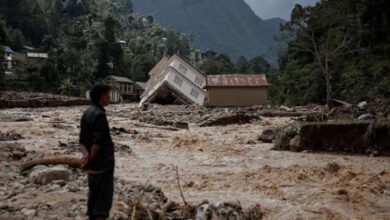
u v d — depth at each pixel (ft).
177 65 237.86
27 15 431.43
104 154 20.83
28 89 284.00
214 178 45.34
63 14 514.68
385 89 163.43
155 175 46.96
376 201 37.11
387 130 62.49
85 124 20.84
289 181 43.80
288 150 67.77
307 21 220.43
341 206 35.14
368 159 59.88
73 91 302.86
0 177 36.19
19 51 384.88
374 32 197.67
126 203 28.78
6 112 141.28
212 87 187.11
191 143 73.97
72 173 37.63
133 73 413.59
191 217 27.84
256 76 195.21
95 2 636.07
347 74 183.42
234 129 98.84
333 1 227.20
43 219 24.41
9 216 24.94
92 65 370.73
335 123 65.92
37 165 39.81
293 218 31.63
